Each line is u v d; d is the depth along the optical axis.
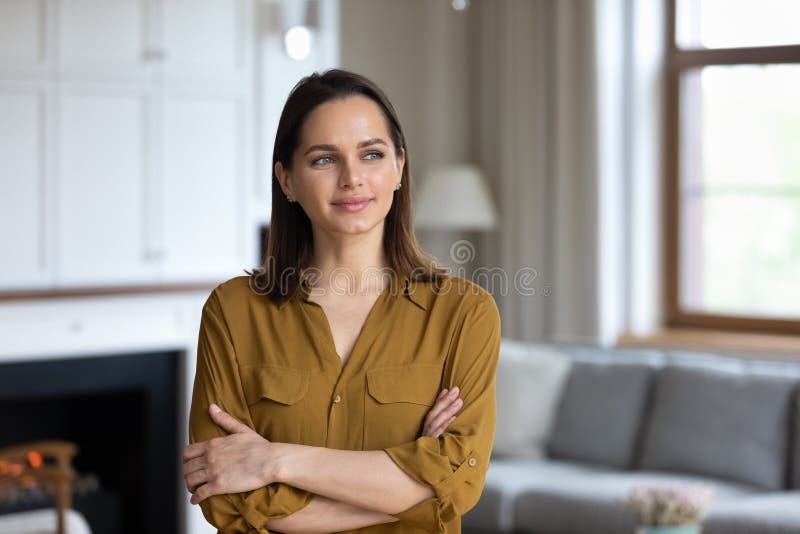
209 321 2.06
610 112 6.53
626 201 6.62
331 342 1.99
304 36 6.02
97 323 5.42
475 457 1.95
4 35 5.28
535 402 5.80
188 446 2.00
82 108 5.45
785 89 6.26
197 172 5.72
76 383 5.45
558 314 6.69
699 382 5.38
